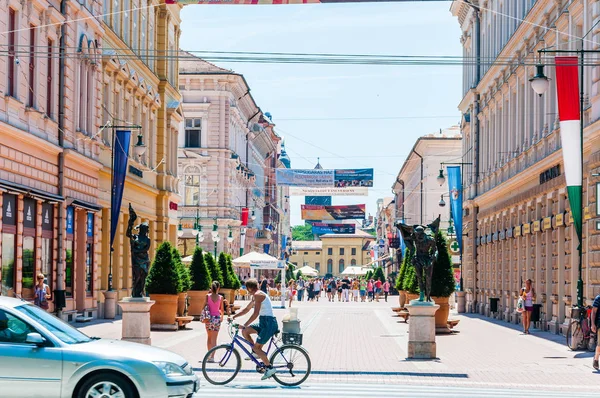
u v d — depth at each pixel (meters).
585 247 49.22
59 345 21.70
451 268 58.69
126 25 75.75
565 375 35.41
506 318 75.88
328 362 39.50
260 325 30.84
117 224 67.88
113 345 22.55
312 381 32.50
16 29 49.78
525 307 58.88
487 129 90.62
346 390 29.75
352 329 63.66
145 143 83.12
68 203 58.75
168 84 89.50
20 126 50.25
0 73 47.09
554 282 59.03
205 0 39.81
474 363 39.53
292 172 104.56
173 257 58.16
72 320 60.25
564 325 55.41
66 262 59.50
